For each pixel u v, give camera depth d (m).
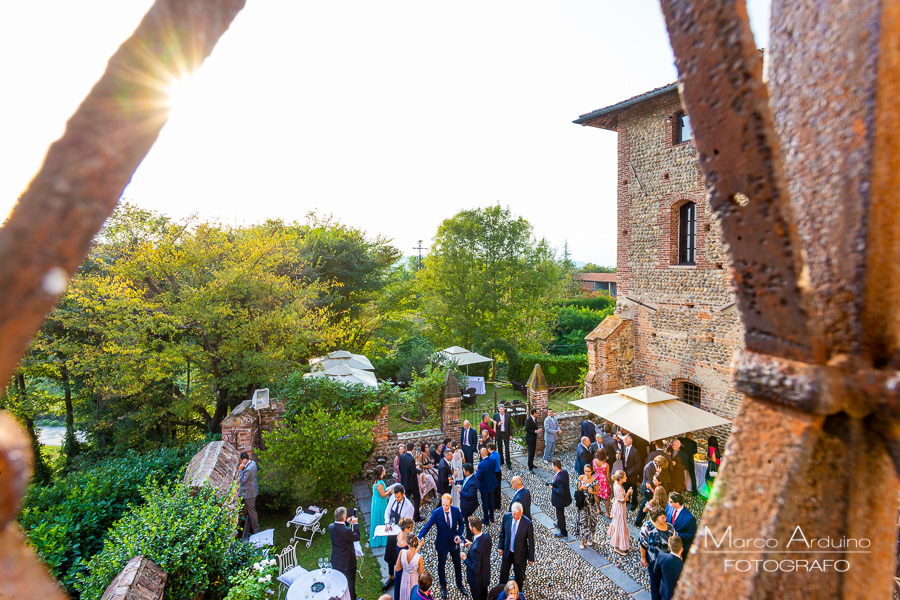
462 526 8.19
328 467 10.48
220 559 6.22
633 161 14.51
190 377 15.02
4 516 0.34
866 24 0.93
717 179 0.98
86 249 0.44
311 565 8.51
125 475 8.92
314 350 19.44
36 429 15.50
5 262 0.38
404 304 27.80
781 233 0.90
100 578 5.39
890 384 0.85
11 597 0.37
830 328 0.97
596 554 8.73
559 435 14.66
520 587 7.43
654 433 9.85
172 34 0.52
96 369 12.88
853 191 0.95
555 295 33.44
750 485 0.95
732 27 0.87
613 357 14.74
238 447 11.34
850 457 0.91
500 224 27.59
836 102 0.98
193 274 14.38
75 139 0.44
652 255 14.16
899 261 0.94
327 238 24.33
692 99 0.98
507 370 27.38
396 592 6.97
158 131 0.50
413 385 16.11
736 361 1.04
